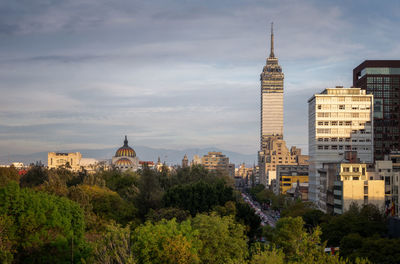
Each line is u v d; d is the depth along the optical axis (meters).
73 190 129.00
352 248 110.38
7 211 83.94
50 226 87.31
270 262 62.12
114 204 136.62
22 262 83.12
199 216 92.56
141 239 72.31
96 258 72.75
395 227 124.50
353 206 144.12
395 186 162.12
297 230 96.94
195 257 73.81
